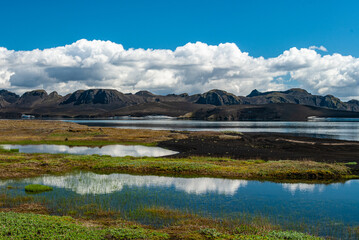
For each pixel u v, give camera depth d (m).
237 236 18.73
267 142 88.69
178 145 80.06
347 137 121.31
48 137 97.44
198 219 23.22
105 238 17.97
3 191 31.70
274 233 19.19
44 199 28.39
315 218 24.30
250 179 40.62
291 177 41.28
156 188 34.22
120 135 105.75
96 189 33.25
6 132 105.06
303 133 148.38
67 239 17.16
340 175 42.22
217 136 103.69
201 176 42.16
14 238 16.66
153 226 21.58
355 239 19.88
